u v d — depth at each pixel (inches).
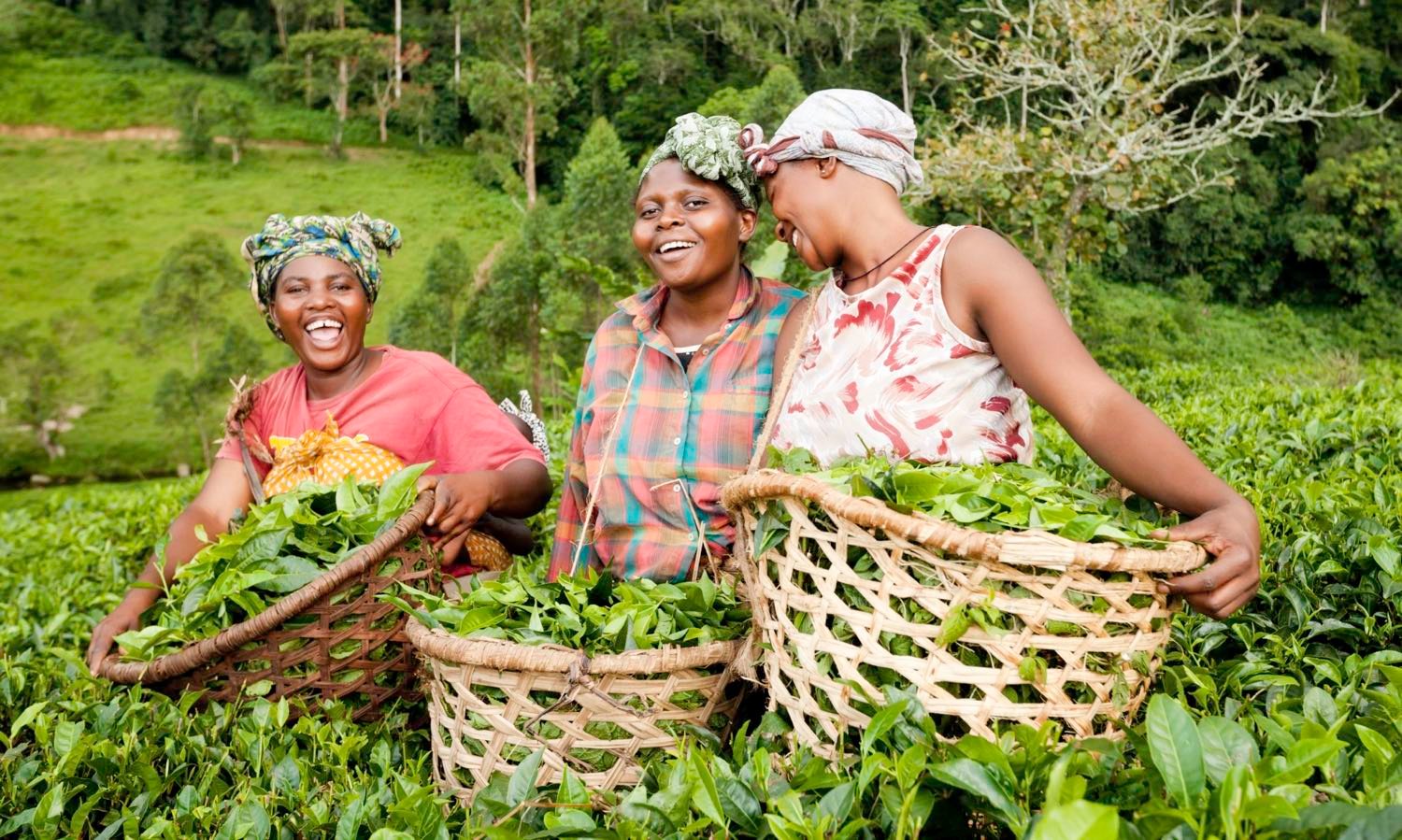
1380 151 1760.6
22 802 84.8
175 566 126.6
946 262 85.0
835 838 57.1
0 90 3093.0
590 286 1095.0
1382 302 1701.5
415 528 103.0
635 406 116.8
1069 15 543.5
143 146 2898.6
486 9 2297.0
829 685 71.2
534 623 84.6
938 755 63.4
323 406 133.3
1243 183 1803.6
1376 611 88.3
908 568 68.6
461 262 1504.7
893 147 88.4
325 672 100.1
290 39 3046.3
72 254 2329.0
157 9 3383.4
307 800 82.3
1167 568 65.2
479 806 75.7
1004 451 85.5
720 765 68.7
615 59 2539.4
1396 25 2166.6
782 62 2284.7
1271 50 1878.7
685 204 114.0
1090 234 553.9
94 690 108.8
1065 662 66.2
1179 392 401.1
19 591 202.4
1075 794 52.6
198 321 2018.9
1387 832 46.3
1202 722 57.6
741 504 78.3
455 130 2979.8
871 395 86.2
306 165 2787.9
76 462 1696.6
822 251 90.4
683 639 85.0
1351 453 148.4
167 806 84.4
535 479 125.6
